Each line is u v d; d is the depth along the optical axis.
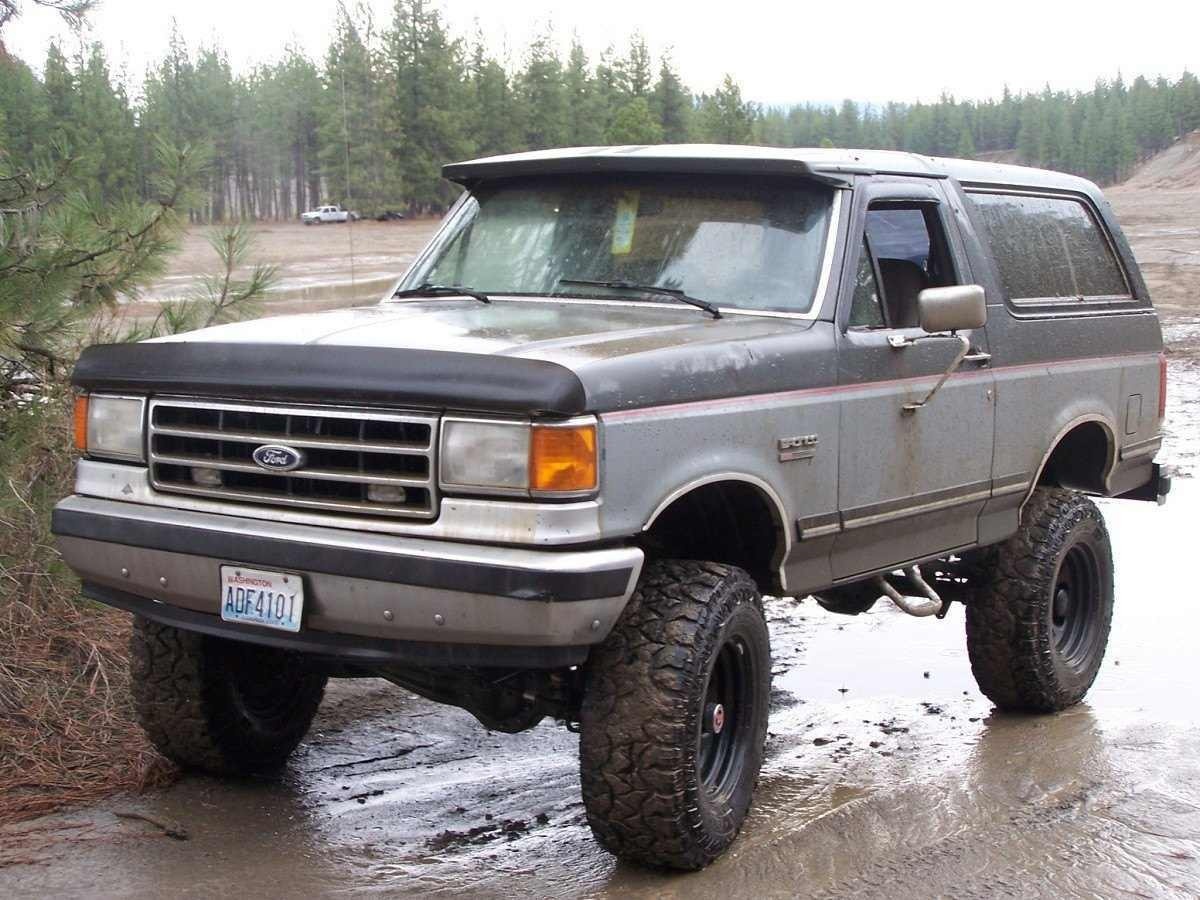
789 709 5.83
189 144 6.73
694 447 3.93
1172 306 22.61
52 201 6.42
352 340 3.92
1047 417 5.66
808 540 4.46
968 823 4.51
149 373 4.04
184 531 3.93
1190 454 11.06
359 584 3.68
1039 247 5.86
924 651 6.75
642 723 3.85
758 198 4.83
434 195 60.94
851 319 4.68
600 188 5.06
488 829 4.45
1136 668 6.42
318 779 4.91
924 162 5.34
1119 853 4.27
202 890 3.88
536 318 4.41
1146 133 161.88
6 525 5.96
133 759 4.86
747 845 4.28
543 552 3.54
